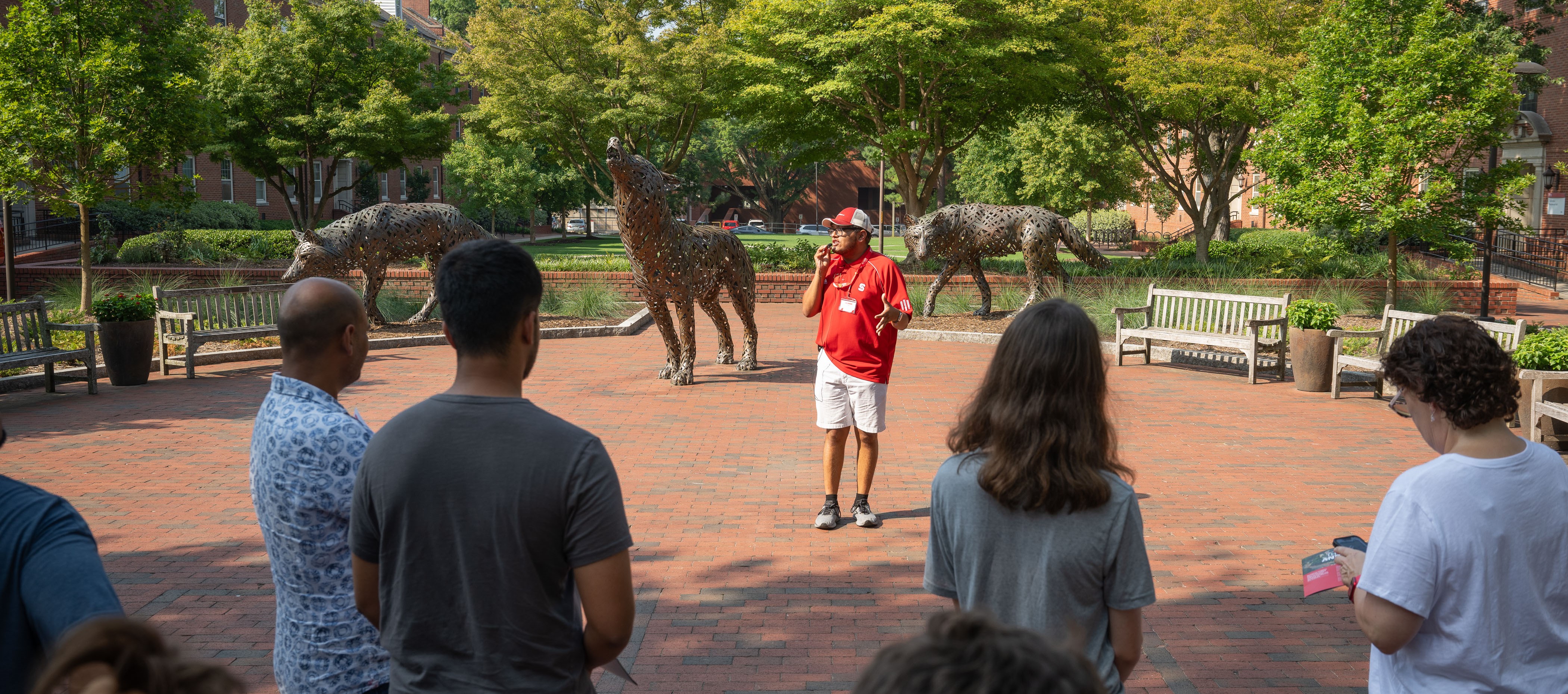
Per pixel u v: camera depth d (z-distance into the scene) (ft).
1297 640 14.71
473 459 6.68
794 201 285.43
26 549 5.18
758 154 255.70
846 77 69.41
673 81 77.30
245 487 22.80
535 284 7.18
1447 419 7.30
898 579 17.17
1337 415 31.71
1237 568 17.70
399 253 51.26
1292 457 25.94
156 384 37.32
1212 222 82.99
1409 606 6.99
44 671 3.36
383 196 168.96
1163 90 68.44
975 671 2.76
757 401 34.01
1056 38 72.28
